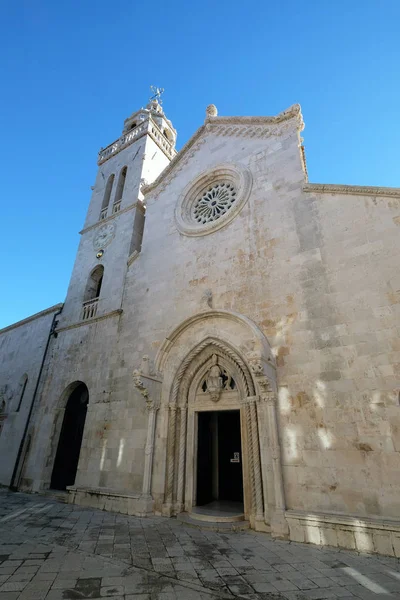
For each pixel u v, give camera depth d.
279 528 7.84
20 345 20.41
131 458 11.53
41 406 16.17
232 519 8.91
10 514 9.91
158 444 11.11
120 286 16.16
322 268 10.12
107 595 4.66
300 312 9.97
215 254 13.05
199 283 12.95
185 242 14.43
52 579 5.15
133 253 16.41
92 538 7.55
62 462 14.71
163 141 24.31
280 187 12.51
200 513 9.36
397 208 9.63
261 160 13.80
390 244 9.32
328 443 8.23
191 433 11.05
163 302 13.72
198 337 11.70
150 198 17.48
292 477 8.38
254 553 6.71
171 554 6.54
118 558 6.23
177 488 10.38
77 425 15.11
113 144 25.81
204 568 5.82
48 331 18.64
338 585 5.15
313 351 9.28
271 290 10.86
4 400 18.95
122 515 10.15
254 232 12.30
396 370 8.00
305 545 7.27
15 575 5.24
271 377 9.27
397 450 7.41
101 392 13.73
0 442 17.41
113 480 11.58
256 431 9.44
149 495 10.36
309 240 10.80
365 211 10.13
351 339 8.84
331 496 7.79
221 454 12.47
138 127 24.83
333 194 11.02
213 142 16.25
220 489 11.92
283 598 4.69
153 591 4.86
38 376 17.34
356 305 9.12
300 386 9.10
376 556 6.58
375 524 6.89
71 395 15.88
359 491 7.53
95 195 23.19
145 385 11.12
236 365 10.61
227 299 11.76
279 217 11.93
